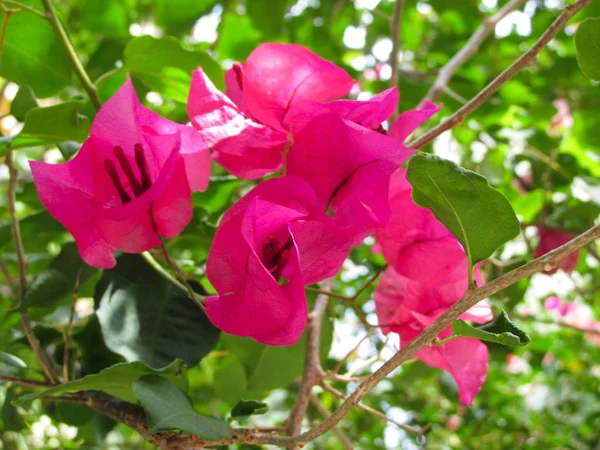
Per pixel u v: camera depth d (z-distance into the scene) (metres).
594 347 0.84
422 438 0.26
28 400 0.22
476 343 0.24
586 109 0.50
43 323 0.32
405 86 0.50
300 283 0.18
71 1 0.59
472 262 0.20
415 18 0.64
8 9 0.27
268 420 0.51
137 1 0.59
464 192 0.19
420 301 0.24
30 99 0.27
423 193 0.20
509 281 0.19
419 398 0.66
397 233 0.23
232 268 0.19
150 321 0.26
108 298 0.26
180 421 0.20
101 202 0.21
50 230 0.32
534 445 0.85
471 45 0.43
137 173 0.21
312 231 0.19
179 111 0.40
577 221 0.39
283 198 0.20
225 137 0.21
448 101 0.49
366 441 0.71
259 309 0.19
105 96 0.33
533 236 0.47
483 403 0.77
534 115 0.49
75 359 0.29
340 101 0.20
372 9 0.41
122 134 0.21
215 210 0.32
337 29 0.65
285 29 0.54
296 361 0.29
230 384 0.35
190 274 0.32
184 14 0.50
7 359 0.27
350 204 0.20
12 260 0.41
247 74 0.22
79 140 0.27
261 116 0.22
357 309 0.25
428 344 0.19
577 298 0.76
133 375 0.22
